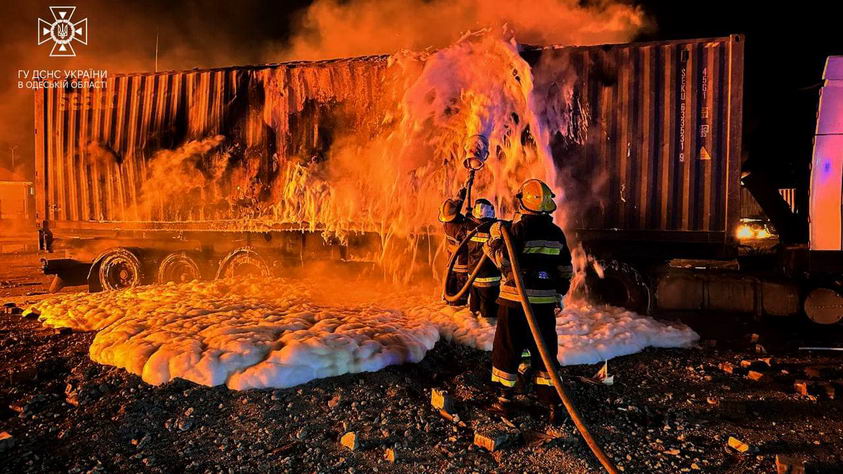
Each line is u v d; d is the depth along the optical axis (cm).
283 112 891
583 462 368
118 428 398
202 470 354
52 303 760
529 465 365
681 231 723
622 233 745
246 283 816
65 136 1030
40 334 627
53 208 1044
